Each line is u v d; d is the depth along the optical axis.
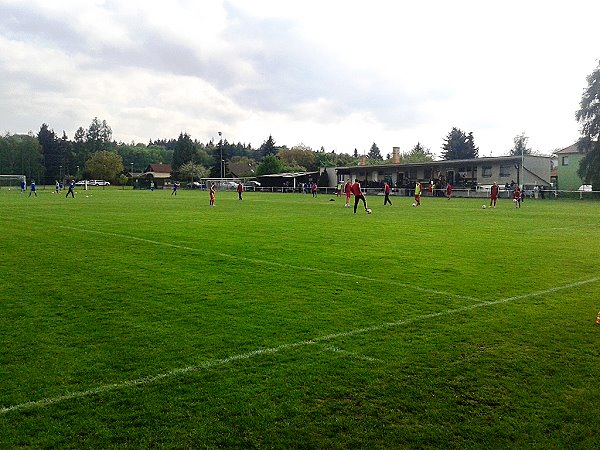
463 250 14.12
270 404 4.66
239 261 12.12
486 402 4.75
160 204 38.88
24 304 8.03
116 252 13.48
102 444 4.01
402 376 5.28
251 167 148.12
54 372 5.34
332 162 135.12
